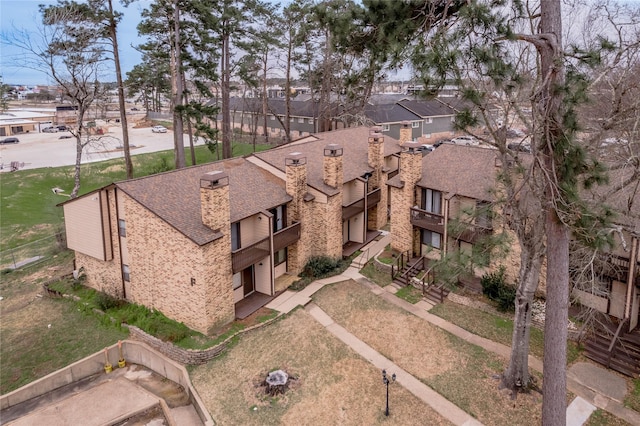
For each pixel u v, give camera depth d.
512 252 23.70
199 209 22.83
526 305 17.31
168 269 22.20
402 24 13.14
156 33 37.25
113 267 25.12
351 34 14.28
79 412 18.55
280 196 26.69
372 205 33.41
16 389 19.55
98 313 24.27
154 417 18.30
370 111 63.00
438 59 11.86
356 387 18.53
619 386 17.88
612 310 21.44
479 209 18.52
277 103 75.38
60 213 37.62
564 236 13.69
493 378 18.72
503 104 13.89
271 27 49.50
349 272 28.52
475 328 22.14
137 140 74.75
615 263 19.88
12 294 28.00
